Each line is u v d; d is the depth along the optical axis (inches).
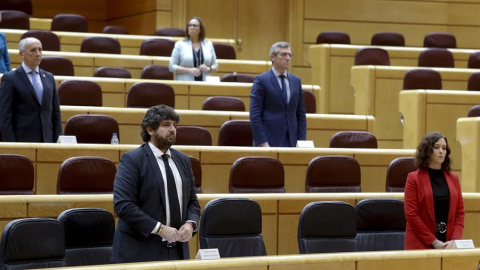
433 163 394.6
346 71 826.8
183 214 335.6
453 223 392.2
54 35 799.7
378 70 754.2
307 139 629.3
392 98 756.6
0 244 316.5
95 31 1147.9
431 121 681.0
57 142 506.0
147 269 292.8
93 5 1146.0
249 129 561.6
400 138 758.5
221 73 809.5
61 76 676.1
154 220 321.4
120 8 1103.6
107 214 354.0
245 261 315.3
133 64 779.4
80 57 763.4
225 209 367.9
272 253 446.0
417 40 1082.7
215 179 515.8
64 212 345.7
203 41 709.9
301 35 1051.9
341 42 904.9
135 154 332.8
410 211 390.0
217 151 514.9
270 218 445.1
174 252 332.2
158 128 332.5
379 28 1071.0
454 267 357.7
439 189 393.1
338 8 1059.9
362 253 341.1
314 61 837.8
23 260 317.4
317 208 385.4
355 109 770.8
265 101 528.4
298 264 325.4
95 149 490.9
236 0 1050.7
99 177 431.2
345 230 389.1
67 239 344.2
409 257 349.4
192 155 511.8
